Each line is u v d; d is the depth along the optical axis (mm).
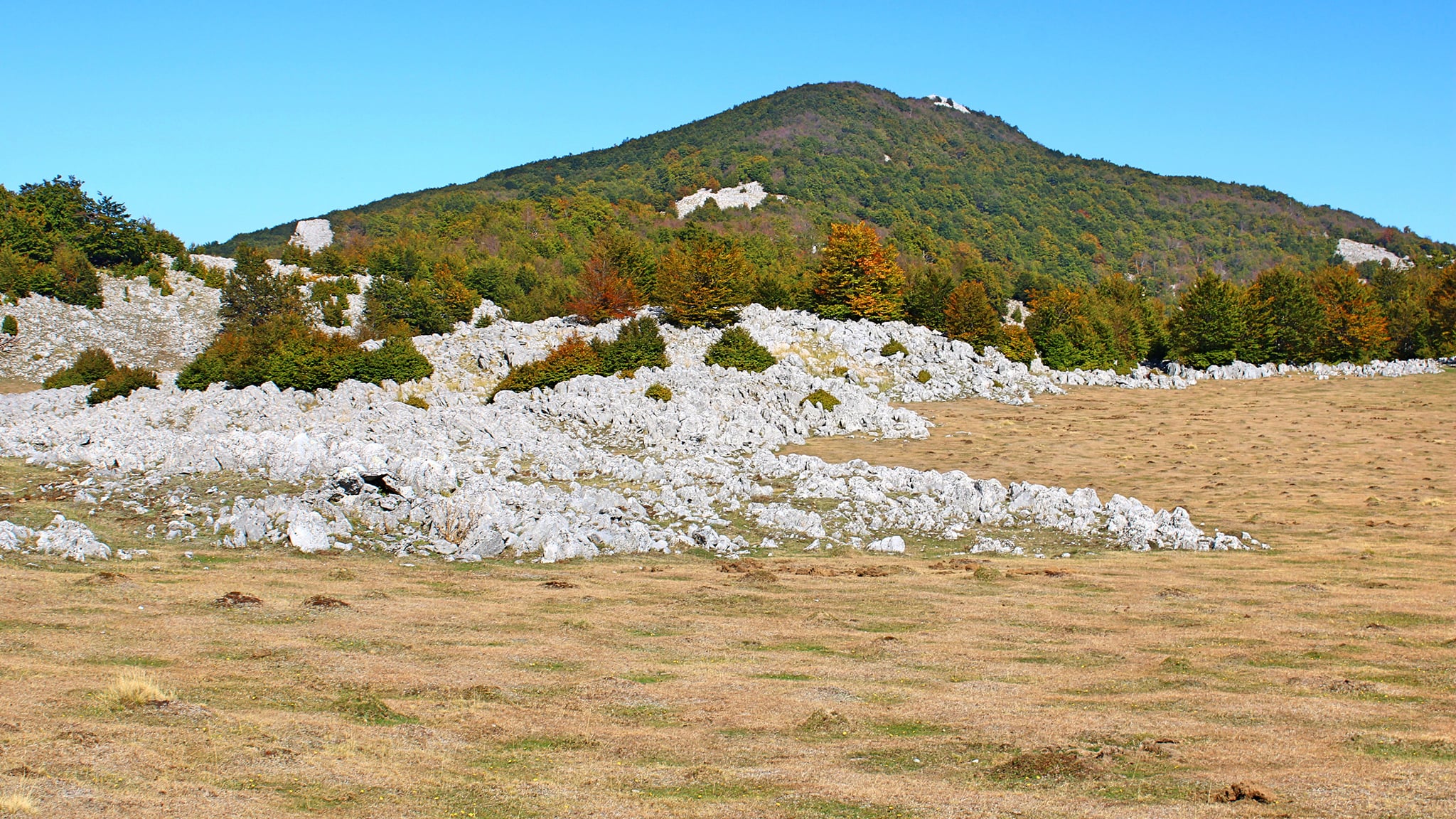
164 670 26812
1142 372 125000
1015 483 65688
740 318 123188
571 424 89312
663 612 37219
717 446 82188
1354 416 98562
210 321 143875
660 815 17828
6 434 71125
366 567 44781
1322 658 30406
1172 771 20109
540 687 26781
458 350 112250
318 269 177375
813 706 25391
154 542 47281
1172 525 57875
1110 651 31750
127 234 157000
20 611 32781
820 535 55844
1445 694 26297
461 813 17828
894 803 18422
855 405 94688
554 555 48438
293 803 17781
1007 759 21203
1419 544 52656
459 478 61219
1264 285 141125
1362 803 18000
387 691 25812
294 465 59844
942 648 32219
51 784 17375
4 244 145250
